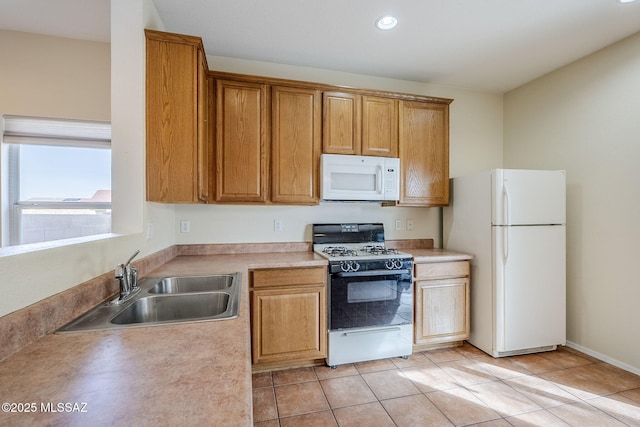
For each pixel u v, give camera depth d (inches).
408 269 95.0
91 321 39.5
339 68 108.7
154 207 76.3
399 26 83.2
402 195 105.3
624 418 67.1
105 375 26.1
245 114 90.4
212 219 101.3
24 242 97.9
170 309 52.3
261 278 83.5
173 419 20.4
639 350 85.0
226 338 34.4
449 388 78.9
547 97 111.3
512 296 94.5
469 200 105.0
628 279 87.5
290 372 87.0
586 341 98.2
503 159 129.8
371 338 91.7
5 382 24.9
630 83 87.2
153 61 68.2
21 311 31.6
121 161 66.0
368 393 76.8
